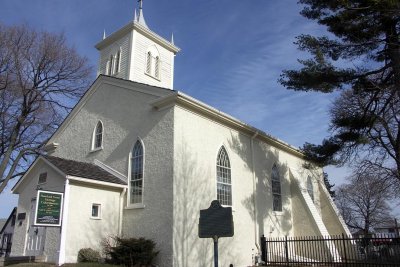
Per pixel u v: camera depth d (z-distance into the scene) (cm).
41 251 1538
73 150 2069
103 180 1581
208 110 1739
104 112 1944
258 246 1928
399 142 1966
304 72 1708
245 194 1947
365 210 4125
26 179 1758
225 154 1877
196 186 1605
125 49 2489
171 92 1579
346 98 2314
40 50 2705
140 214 1563
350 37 1673
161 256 1434
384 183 2119
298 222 2333
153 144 1616
